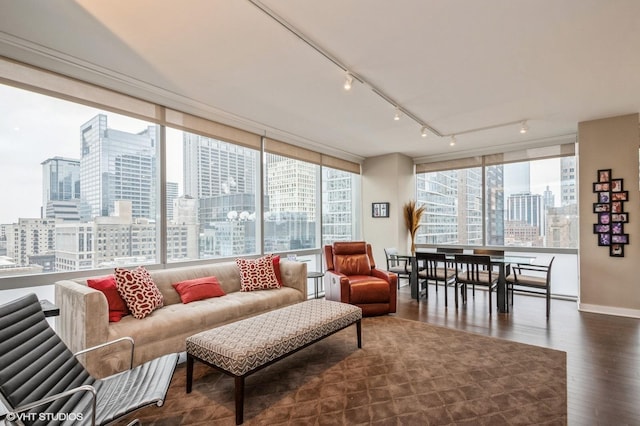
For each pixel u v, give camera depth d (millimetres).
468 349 3029
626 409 2051
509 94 3453
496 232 5820
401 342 3232
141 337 2453
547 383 2379
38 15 2090
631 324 3709
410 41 2428
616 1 1973
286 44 2463
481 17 2135
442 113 4047
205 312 2887
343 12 2082
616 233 4117
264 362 2123
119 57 2643
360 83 3154
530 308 4457
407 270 5305
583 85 3229
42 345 1641
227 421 1972
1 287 2514
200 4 1995
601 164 4215
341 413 2039
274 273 3932
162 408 2111
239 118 4172
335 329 2762
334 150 5957
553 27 2246
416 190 6801
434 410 2061
